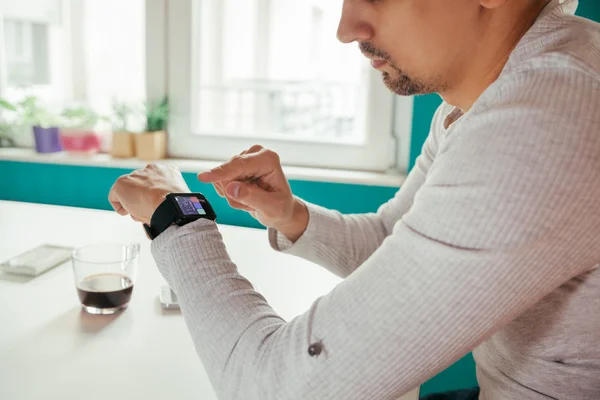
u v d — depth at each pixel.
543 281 0.50
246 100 2.25
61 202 1.86
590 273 0.58
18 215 1.41
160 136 1.83
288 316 0.88
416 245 0.52
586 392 0.63
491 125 0.51
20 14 2.05
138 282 1.01
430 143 0.98
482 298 0.50
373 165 1.73
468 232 0.49
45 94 2.13
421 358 0.52
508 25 0.57
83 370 0.71
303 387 0.54
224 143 1.84
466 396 0.98
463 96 0.63
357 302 0.53
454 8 0.55
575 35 0.54
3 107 1.91
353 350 0.52
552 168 0.47
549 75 0.51
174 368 0.73
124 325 0.84
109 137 1.91
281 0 2.21
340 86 2.02
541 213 0.48
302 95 2.18
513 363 0.67
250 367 0.57
